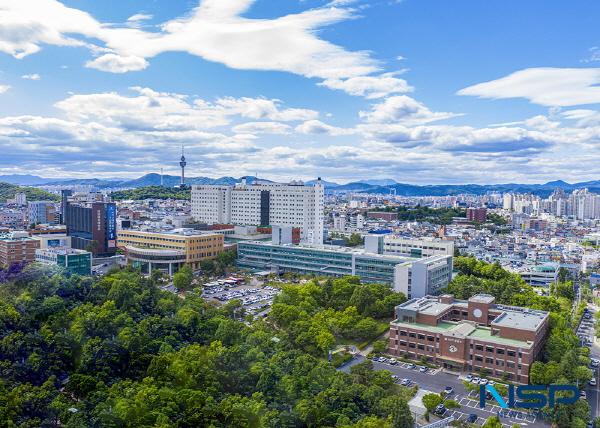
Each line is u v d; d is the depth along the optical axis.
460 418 192.62
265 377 192.00
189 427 164.75
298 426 170.50
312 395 186.88
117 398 171.12
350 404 180.38
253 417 171.38
